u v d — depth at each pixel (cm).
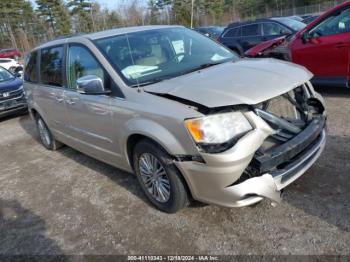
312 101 335
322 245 267
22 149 621
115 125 351
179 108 283
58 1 4728
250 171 272
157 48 389
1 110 841
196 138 269
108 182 425
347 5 570
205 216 323
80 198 398
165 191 327
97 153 421
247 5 5597
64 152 564
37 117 584
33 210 389
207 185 279
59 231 341
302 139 289
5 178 495
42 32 5009
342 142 427
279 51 697
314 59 621
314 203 316
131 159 362
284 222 298
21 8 5003
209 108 271
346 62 576
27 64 580
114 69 353
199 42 429
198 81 310
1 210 400
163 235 308
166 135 289
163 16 4025
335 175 354
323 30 606
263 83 291
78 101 408
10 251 323
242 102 265
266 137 274
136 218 340
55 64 469
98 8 3841
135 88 332
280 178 277
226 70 333
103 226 337
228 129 267
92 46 383
